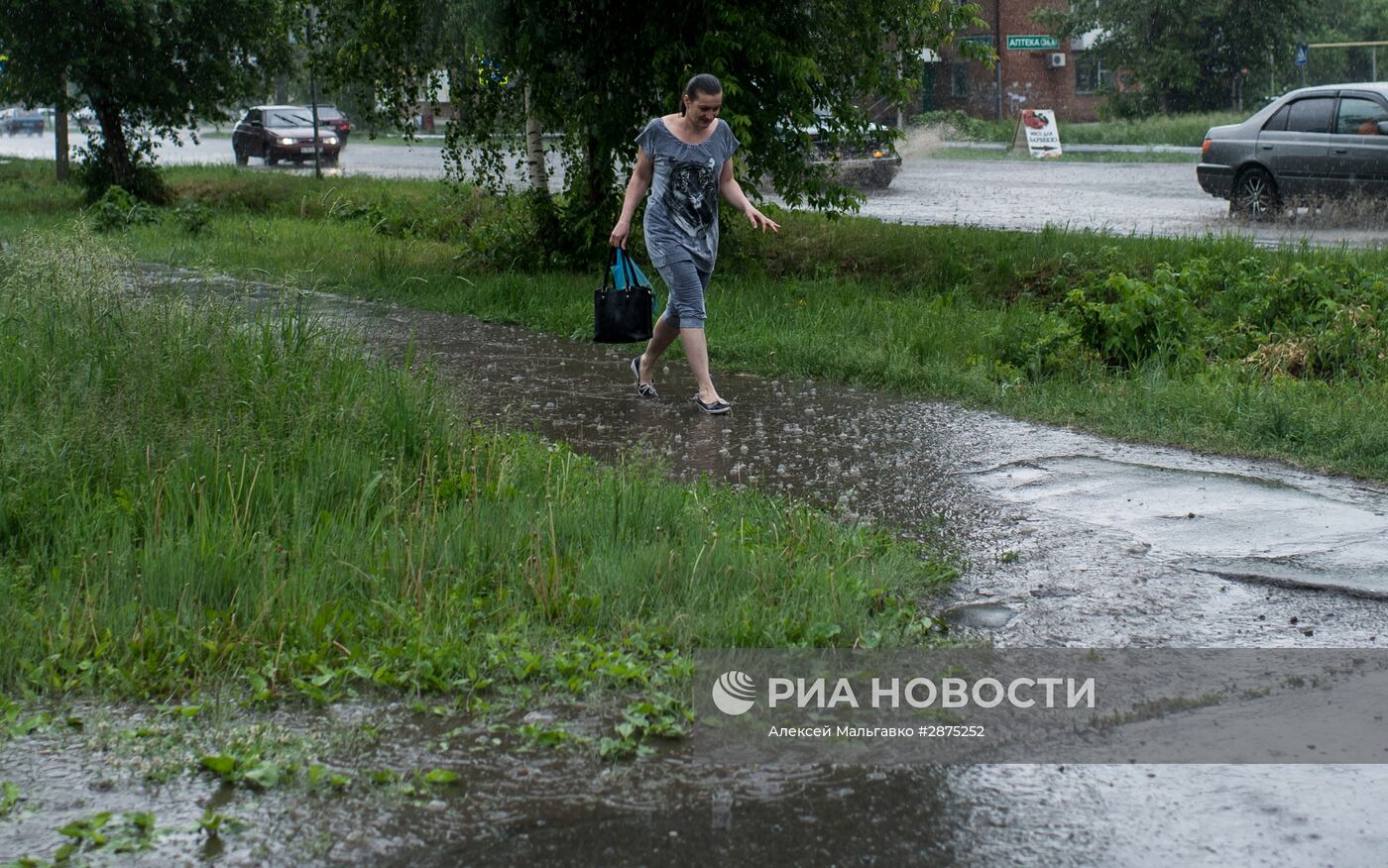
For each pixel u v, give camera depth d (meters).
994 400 8.08
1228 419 7.37
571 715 3.84
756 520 5.54
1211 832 3.28
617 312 7.91
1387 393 7.80
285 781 3.46
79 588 4.49
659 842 3.21
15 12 23.08
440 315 11.48
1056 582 5.03
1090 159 32.38
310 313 7.62
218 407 6.00
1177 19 43.84
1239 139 17.64
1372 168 16.23
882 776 3.55
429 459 5.83
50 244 8.05
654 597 4.58
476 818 3.30
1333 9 53.47
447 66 14.57
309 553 4.82
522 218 14.48
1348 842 3.23
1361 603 4.81
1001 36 47.62
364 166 35.06
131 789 3.41
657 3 12.46
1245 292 10.16
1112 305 9.21
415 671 4.02
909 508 5.95
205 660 4.10
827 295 11.53
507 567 4.79
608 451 6.90
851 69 13.43
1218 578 5.08
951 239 13.33
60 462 5.39
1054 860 3.16
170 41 24.36
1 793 3.37
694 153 7.71
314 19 15.13
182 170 30.11
